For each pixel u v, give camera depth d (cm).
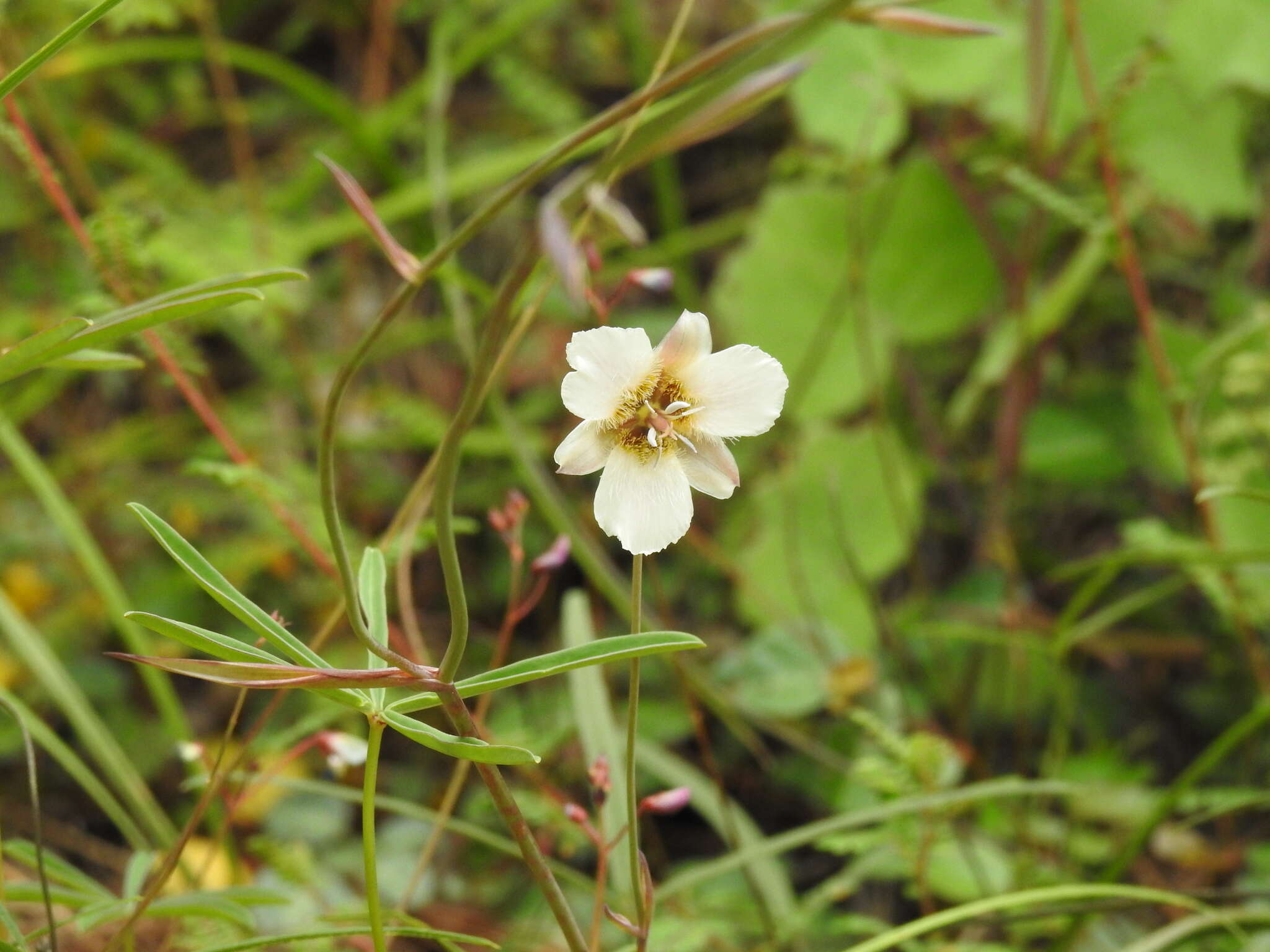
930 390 92
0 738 67
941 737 68
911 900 65
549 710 67
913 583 83
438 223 69
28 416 79
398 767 70
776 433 86
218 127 101
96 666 72
